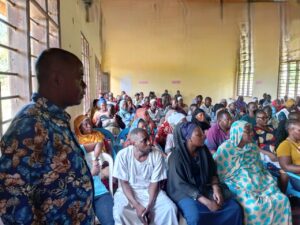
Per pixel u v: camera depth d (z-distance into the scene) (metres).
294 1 8.87
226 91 11.62
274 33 9.74
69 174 0.93
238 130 2.45
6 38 1.81
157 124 5.35
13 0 1.80
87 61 6.58
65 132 0.96
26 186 0.83
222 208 2.14
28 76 1.84
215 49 11.31
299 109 5.32
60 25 2.92
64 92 0.99
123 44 10.99
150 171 2.25
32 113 0.89
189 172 2.27
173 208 2.12
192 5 10.89
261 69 10.27
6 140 0.85
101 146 2.91
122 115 5.99
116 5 10.60
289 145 2.57
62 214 0.92
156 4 10.74
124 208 2.10
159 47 11.17
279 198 2.26
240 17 10.79
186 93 11.55
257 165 2.49
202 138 2.30
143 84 11.38
